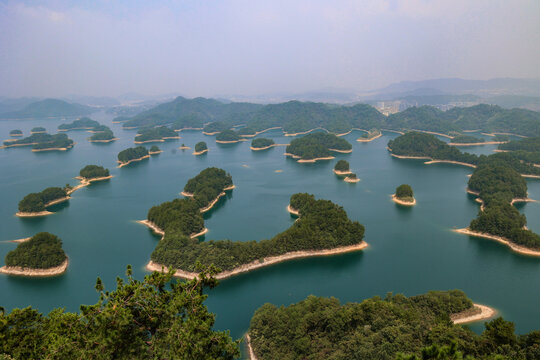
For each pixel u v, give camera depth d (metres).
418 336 97.19
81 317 50.47
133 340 49.09
